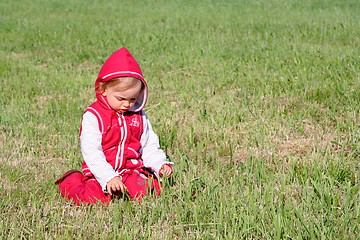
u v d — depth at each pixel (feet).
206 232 13.24
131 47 45.60
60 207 15.24
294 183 16.79
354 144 19.90
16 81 33.63
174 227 14.15
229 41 45.88
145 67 37.96
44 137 22.41
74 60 42.01
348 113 23.31
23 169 18.52
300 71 31.99
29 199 15.78
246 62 36.99
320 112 24.59
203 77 33.32
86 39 51.11
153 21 63.72
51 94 30.63
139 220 14.10
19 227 13.97
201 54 40.91
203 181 16.87
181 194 16.03
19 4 88.02
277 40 44.83
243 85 30.50
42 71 37.65
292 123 23.17
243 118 24.29
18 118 25.09
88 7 85.51
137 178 15.97
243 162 19.15
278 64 34.88
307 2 83.41
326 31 47.96
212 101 27.17
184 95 28.19
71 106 27.07
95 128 15.58
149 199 15.43
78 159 19.76
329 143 20.77
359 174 17.25
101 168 14.92
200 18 64.85
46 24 62.28
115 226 13.62
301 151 20.26
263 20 59.77
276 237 12.84
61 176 17.75
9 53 45.50
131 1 94.94
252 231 13.61
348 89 27.27
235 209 14.37
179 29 55.21
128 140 15.96
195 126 23.49
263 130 21.83
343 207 14.60
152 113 25.73
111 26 59.88
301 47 41.01
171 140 21.08
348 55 35.99
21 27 59.77
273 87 29.35
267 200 14.56
